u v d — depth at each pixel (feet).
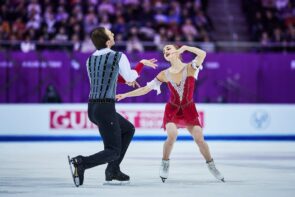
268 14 133.59
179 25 130.82
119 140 46.60
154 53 101.86
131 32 119.96
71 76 103.40
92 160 45.65
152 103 107.45
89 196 41.50
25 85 102.63
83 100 104.83
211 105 107.24
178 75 49.73
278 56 106.73
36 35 119.34
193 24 130.82
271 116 109.40
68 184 48.65
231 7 141.59
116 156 46.47
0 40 116.98
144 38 121.90
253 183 49.67
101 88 46.03
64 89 103.55
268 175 56.24
